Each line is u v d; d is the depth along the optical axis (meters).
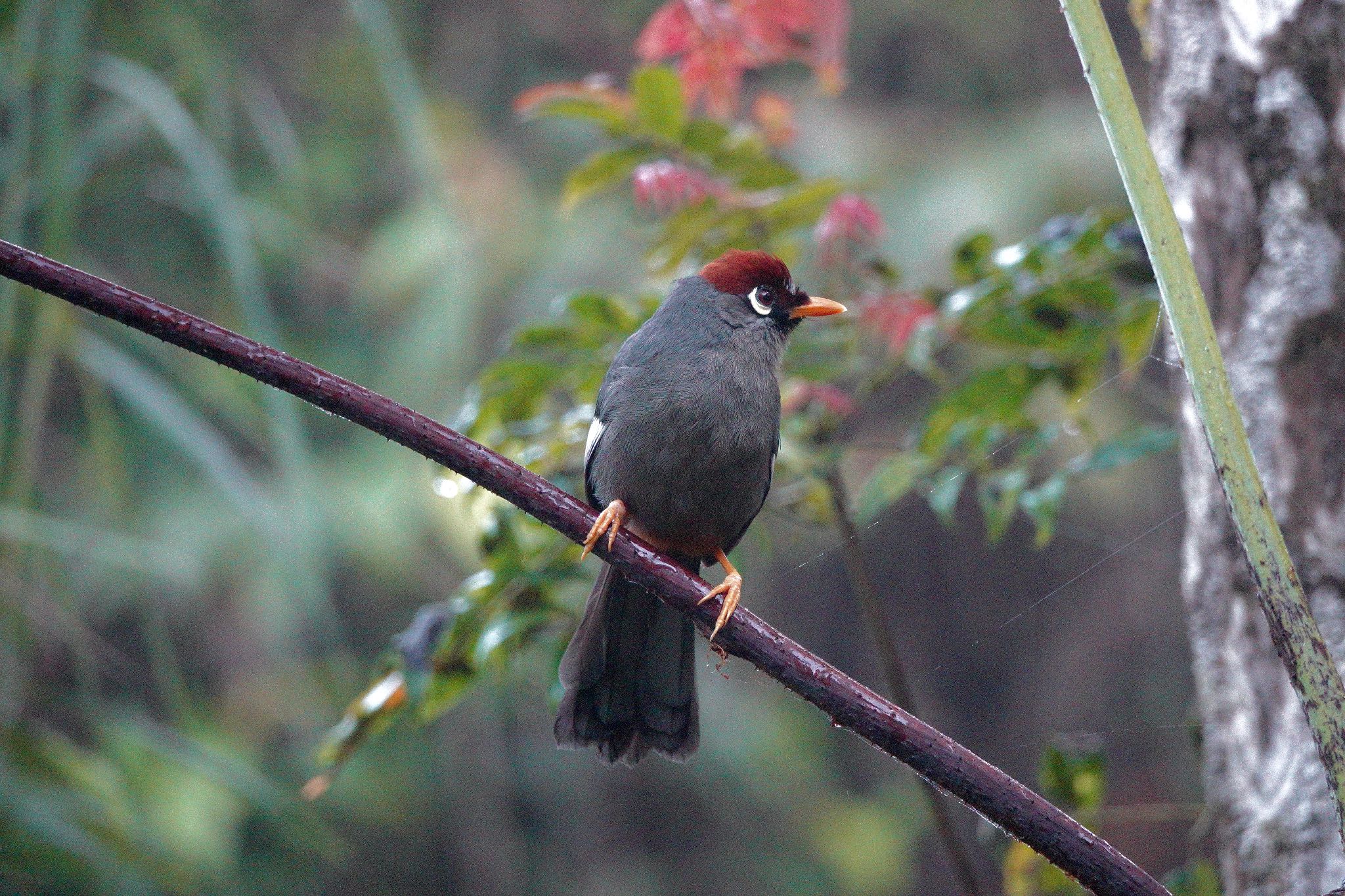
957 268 8.00
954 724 17.86
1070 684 16.77
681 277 7.15
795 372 8.10
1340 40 5.24
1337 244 5.20
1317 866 5.04
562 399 10.76
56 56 8.90
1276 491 5.22
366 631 16.58
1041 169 16.61
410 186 16.08
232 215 9.55
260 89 12.05
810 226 8.62
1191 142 5.53
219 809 12.65
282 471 10.79
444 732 17.17
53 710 11.81
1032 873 7.38
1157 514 15.29
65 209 8.80
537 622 7.35
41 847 9.96
